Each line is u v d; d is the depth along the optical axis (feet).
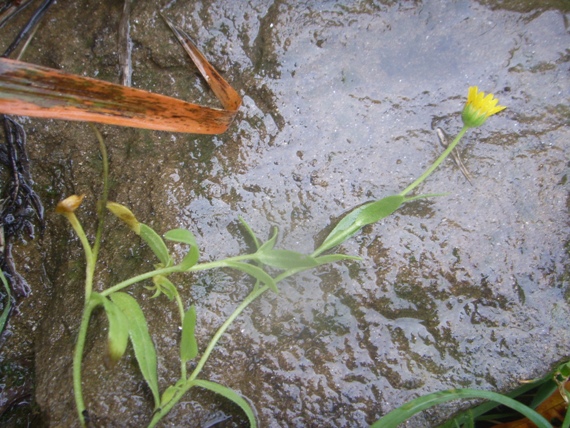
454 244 0.74
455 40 0.81
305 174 0.77
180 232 0.62
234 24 0.81
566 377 0.72
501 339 0.73
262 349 0.72
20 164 0.81
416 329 0.73
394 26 0.81
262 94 0.79
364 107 0.79
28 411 0.78
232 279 0.74
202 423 0.70
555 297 0.74
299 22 0.81
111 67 0.83
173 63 0.82
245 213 0.76
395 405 0.71
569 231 0.75
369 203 0.76
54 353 0.74
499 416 0.78
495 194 0.76
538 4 0.81
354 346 0.73
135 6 0.82
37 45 0.83
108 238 0.77
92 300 0.63
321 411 0.71
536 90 0.79
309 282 0.74
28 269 0.81
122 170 0.79
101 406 0.68
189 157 0.78
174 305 0.72
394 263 0.74
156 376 0.65
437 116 0.79
